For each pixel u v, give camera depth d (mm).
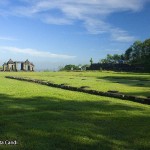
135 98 16938
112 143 7805
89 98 17500
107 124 9953
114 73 70688
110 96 19094
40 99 16297
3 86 26016
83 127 9414
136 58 122250
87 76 52625
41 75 55219
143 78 45438
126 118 11094
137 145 7707
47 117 10898
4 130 8883
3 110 12289
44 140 7938
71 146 7484
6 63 94750
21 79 38969
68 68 106125
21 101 15352
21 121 10109
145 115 11891
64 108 13109
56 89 23953
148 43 120312
